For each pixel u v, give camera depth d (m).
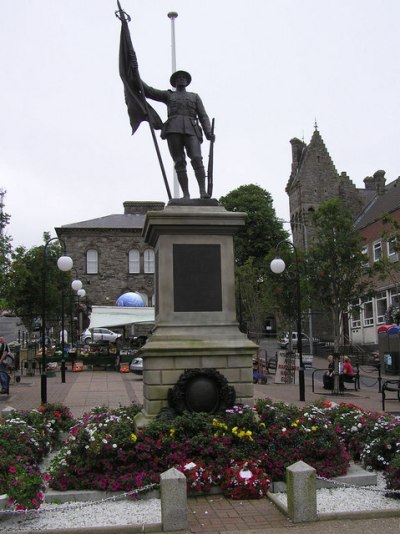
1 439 8.32
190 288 9.70
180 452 7.86
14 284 32.44
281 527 6.41
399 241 26.25
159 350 9.15
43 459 9.50
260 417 8.82
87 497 7.43
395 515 6.75
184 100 10.70
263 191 68.25
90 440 7.92
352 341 49.44
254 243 65.25
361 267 27.39
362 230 47.97
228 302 9.76
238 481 7.53
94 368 34.53
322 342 51.44
